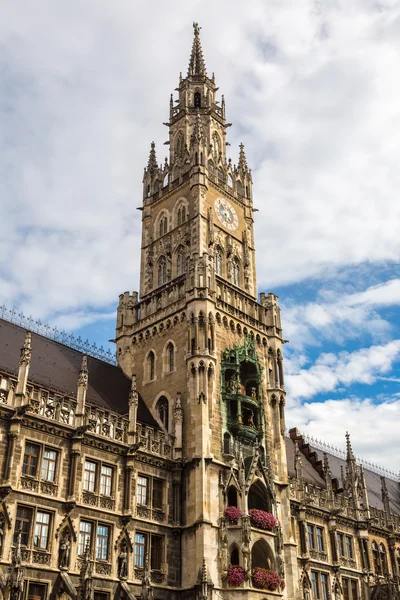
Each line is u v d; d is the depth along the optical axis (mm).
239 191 73188
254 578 50562
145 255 69375
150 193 72938
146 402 59250
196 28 84875
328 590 64438
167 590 48438
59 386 51938
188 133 75188
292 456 75438
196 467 52188
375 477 92688
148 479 51188
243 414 58688
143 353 62281
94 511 46031
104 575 44906
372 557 73375
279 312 67438
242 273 68188
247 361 59875
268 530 53938
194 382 55656
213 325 58375
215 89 80625
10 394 43969
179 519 51219
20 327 56625
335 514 68750
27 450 43875
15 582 37094
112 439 49062
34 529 42156
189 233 65188
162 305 62625
